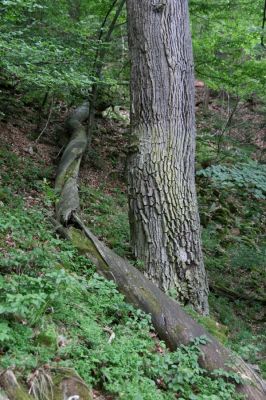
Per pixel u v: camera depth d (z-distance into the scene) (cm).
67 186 798
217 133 1471
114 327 462
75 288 466
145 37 607
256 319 738
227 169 812
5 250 506
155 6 605
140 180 602
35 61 659
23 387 319
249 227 1091
